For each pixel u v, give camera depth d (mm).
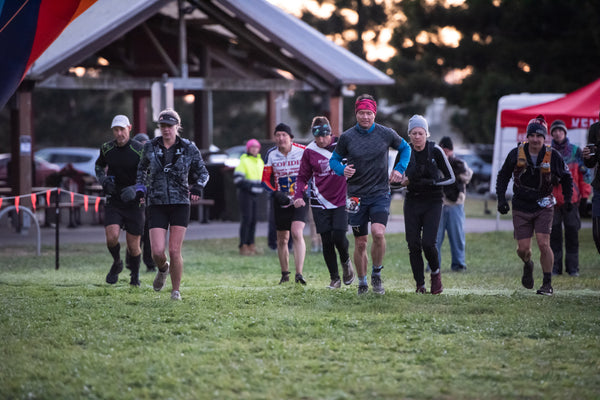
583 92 45188
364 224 24984
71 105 180750
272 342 18344
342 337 18969
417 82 118812
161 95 46406
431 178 25203
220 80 59250
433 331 19797
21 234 55562
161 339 18953
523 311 22656
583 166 34156
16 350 17797
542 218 26188
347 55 64938
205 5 58125
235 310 22562
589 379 15516
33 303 24172
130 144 27859
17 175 55656
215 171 68125
